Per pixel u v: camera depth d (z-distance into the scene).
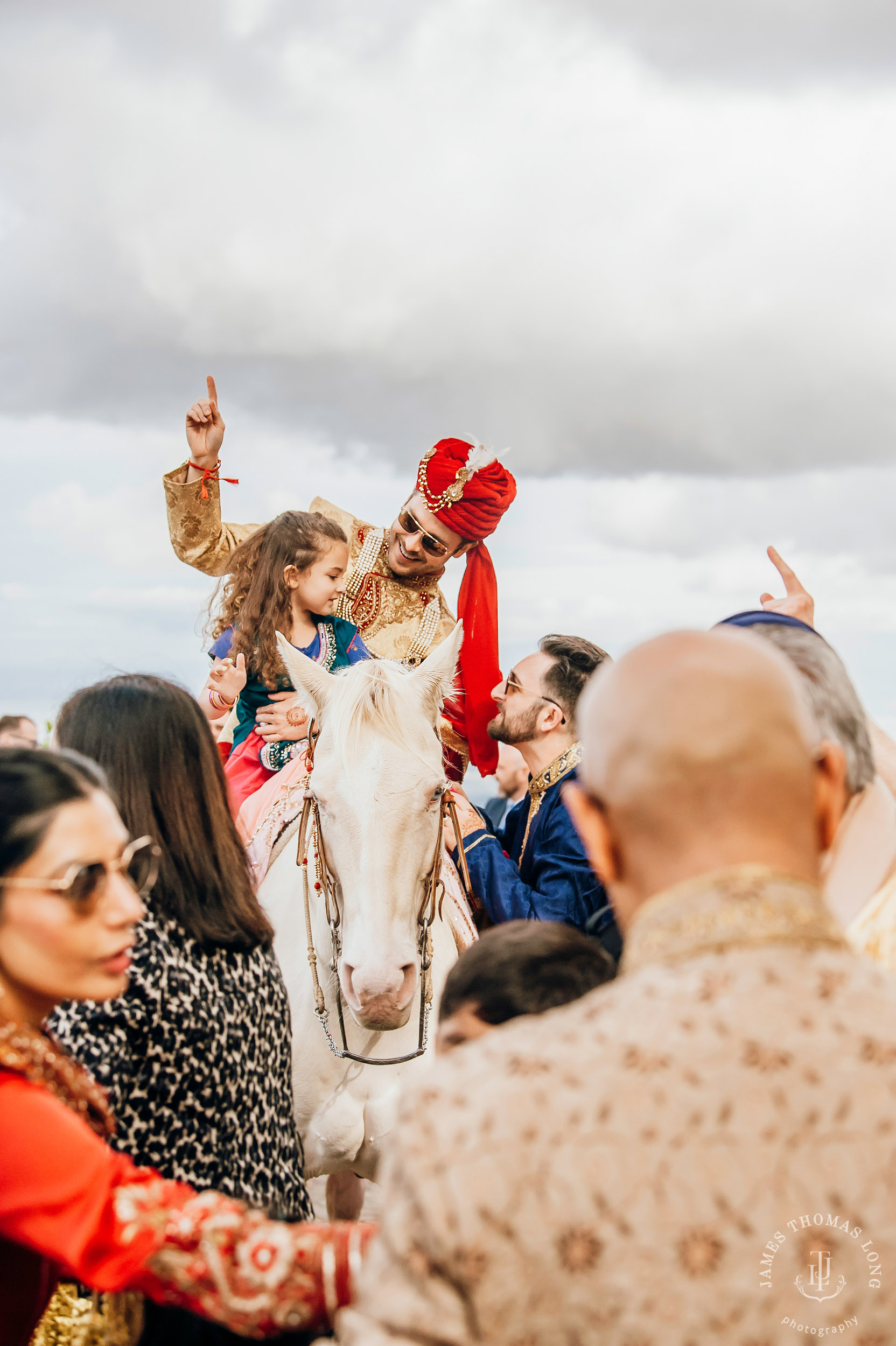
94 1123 1.35
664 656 0.96
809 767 0.93
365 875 2.31
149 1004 1.53
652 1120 0.81
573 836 2.95
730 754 0.90
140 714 1.72
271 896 2.74
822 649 1.57
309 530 3.43
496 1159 0.82
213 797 1.75
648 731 0.92
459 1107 0.85
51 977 1.26
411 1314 0.82
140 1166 1.53
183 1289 1.20
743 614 1.69
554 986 1.33
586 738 0.99
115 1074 1.50
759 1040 0.83
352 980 2.26
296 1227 1.21
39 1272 1.24
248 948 1.70
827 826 1.03
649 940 0.91
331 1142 2.47
